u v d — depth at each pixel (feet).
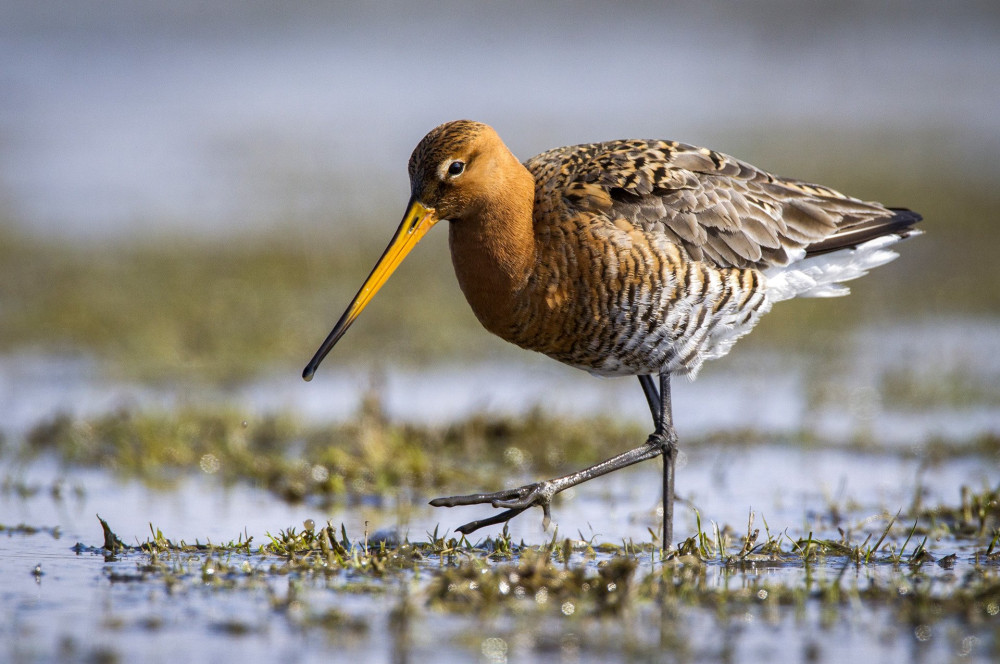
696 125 96.17
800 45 124.16
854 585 28.04
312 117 100.37
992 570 29.53
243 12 124.16
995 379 50.60
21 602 27.22
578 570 27.48
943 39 125.18
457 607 26.35
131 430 44.16
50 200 79.92
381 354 56.24
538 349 32.96
